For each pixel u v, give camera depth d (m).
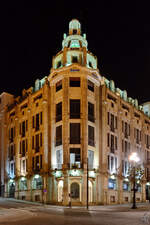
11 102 64.50
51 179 44.09
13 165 56.69
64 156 42.19
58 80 46.62
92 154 44.56
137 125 59.53
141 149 59.69
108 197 45.03
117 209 33.69
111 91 51.22
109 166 47.28
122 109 54.19
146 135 63.59
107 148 47.34
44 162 45.56
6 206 36.19
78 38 50.34
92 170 42.72
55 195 42.56
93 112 46.34
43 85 49.69
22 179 51.62
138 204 47.09
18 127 56.53
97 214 26.55
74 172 41.25
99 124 47.16
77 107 44.44
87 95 45.19
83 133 43.03
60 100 45.62
